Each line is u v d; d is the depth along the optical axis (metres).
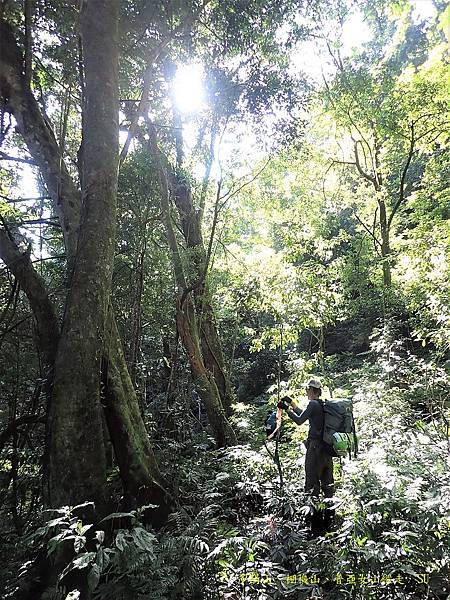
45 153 5.58
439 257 8.43
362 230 14.14
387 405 6.69
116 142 4.88
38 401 6.11
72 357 4.09
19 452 5.88
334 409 4.76
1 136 6.05
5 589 3.71
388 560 3.16
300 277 8.24
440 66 10.77
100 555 2.80
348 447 4.54
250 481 5.19
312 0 9.08
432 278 8.41
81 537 2.83
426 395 7.04
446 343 7.19
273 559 3.50
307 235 9.84
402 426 5.98
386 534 3.02
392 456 4.35
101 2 5.02
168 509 4.47
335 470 5.33
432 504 3.19
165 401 8.00
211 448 7.76
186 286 7.98
